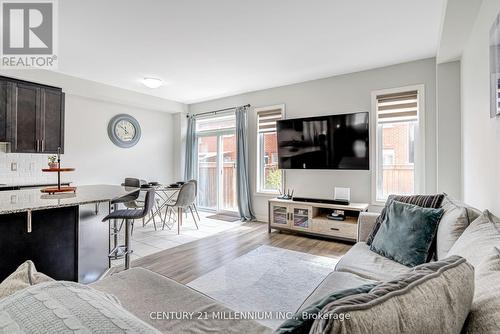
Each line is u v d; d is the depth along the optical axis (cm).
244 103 515
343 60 354
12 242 185
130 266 276
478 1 196
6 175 381
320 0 224
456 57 297
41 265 197
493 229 118
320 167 402
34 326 49
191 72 397
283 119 461
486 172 198
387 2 227
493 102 171
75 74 404
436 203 197
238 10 239
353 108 397
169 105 568
